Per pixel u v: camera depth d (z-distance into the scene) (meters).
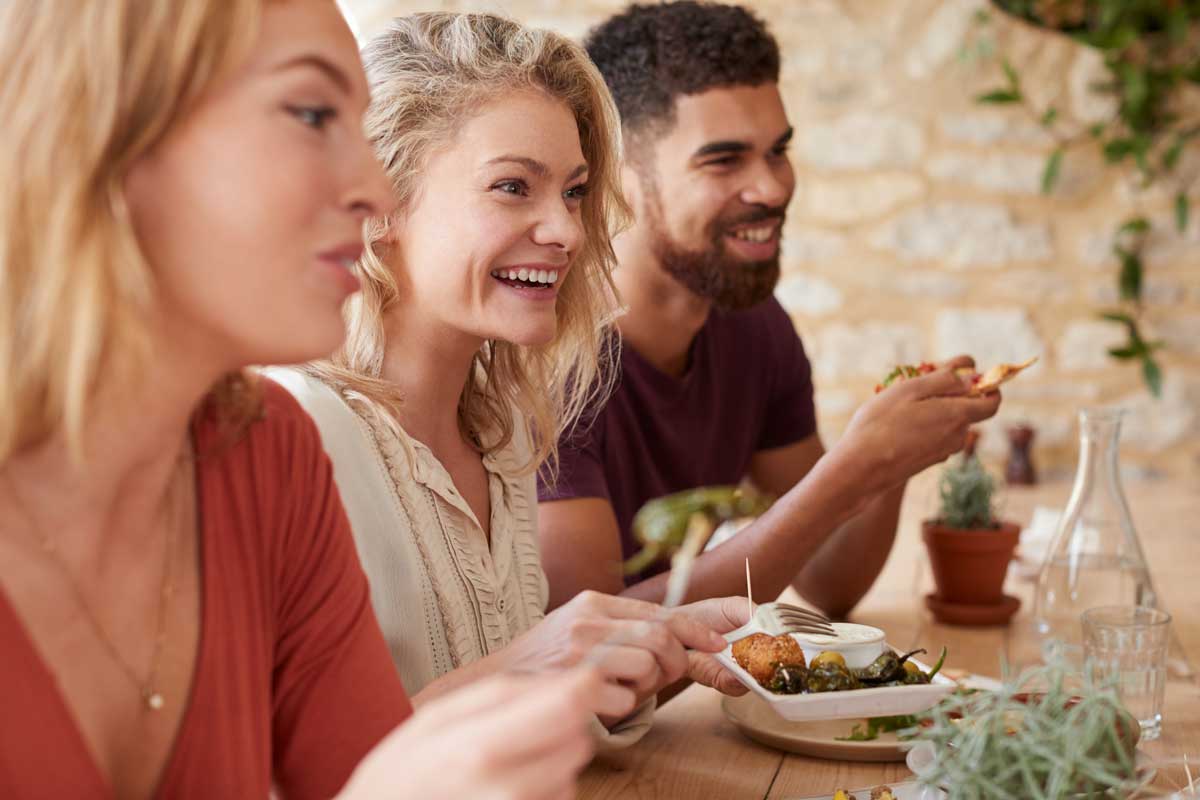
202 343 0.78
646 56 1.91
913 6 4.25
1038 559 2.36
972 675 1.57
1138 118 4.18
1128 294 4.23
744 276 1.95
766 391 2.22
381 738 1.01
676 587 0.86
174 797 0.84
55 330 0.72
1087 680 1.04
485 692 0.68
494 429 1.55
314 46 0.76
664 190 1.92
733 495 0.92
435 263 1.37
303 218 0.77
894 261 4.35
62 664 0.79
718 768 1.34
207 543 0.88
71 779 0.76
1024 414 4.33
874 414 1.67
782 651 1.32
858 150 4.33
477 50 1.37
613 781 1.30
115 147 0.72
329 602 1.00
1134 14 4.13
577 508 1.77
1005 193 4.28
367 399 1.37
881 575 2.35
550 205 1.38
